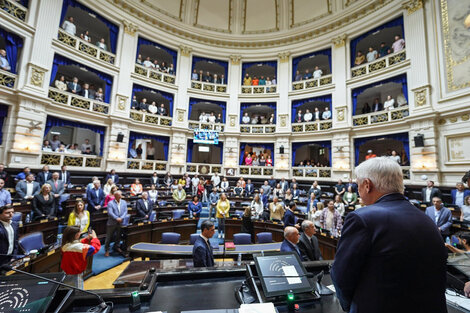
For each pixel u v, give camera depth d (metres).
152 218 6.53
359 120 11.23
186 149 13.33
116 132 11.05
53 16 9.20
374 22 10.98
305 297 1.51
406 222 0.97
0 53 7.95
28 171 6.80
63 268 3.12
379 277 0.92
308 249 3.40
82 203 4.80
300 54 13.53
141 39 12.59
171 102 13.38
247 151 15.87
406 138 9.70
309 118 12.82
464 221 5.17
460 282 1.71
